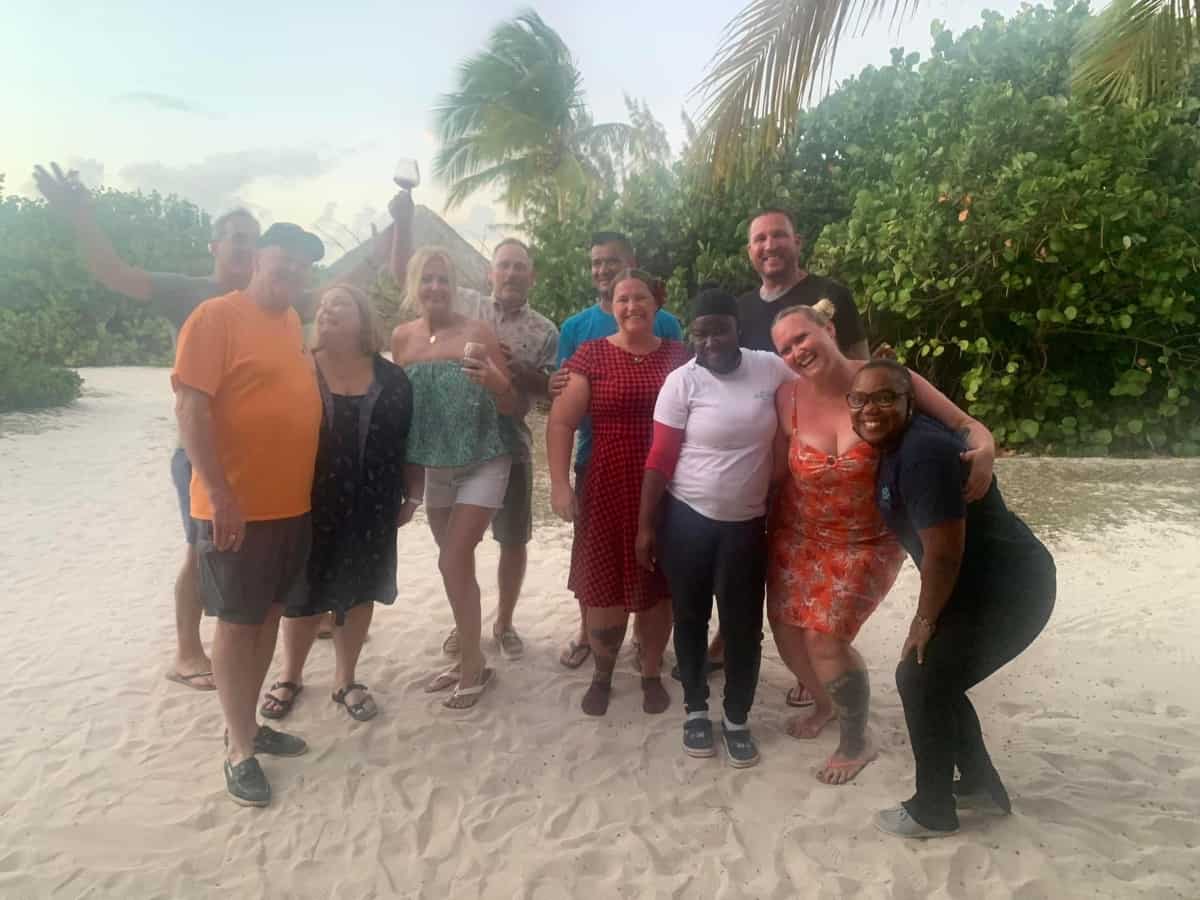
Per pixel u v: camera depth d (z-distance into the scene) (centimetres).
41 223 1925
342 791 306
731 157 471
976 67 1114
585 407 346
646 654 366
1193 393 962
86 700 367
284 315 305
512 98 2130
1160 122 940
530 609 486
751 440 306
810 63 432
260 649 312
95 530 634
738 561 313
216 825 287
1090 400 968
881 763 323
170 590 507
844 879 259
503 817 293
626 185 1296
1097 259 915
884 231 968
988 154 945
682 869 267
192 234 2245
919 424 257
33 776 309
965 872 262
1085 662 413
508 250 404
